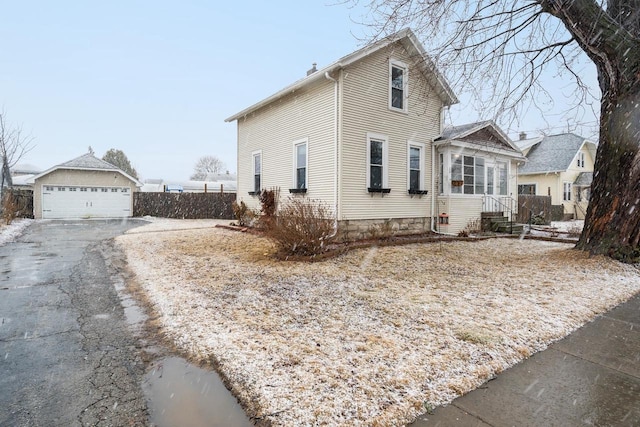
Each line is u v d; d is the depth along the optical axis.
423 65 10.12
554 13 6.84
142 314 4.38
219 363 3.04
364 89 10.37
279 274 6.34
